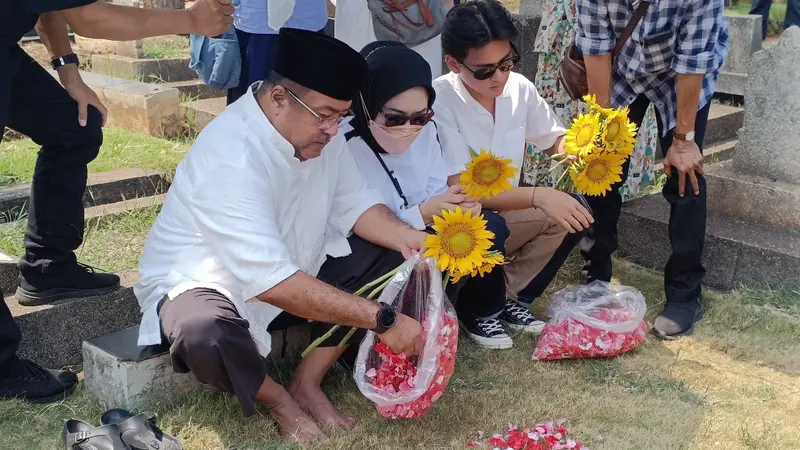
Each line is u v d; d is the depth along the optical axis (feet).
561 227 11.56
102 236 12.51
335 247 9.75
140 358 9.27
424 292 9.05
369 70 9.53
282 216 9.09
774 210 13.47
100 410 9.45
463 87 11.37
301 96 8.40
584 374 10.64
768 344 11.44
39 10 8.62
